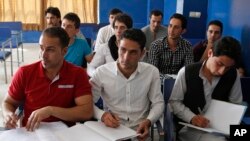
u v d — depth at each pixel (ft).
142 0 21.45
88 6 21.94
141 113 5.52
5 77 13.85
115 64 5.45
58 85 4.90
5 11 21.25
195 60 10.25
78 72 5.02
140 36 4.92
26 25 21.85
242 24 10.43
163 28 12.60
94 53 9.36
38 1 21.62
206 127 5.05
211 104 5.36
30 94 4.91
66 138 4.13
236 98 5.79
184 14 14.71
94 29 14.10
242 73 9.61
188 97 5.67
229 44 4.96
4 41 14.96
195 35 14.99
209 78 5.52
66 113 4.64
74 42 9.58
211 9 14.03
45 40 4.57
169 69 9.50
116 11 11.70
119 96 5.42
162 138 5.11
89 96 4.99
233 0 11.26
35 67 4.98
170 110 5.53
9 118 4.53
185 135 5.50
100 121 4.86
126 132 4.45
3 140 3.98
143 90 5.46
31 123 4.34
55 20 12.11
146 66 5.57
